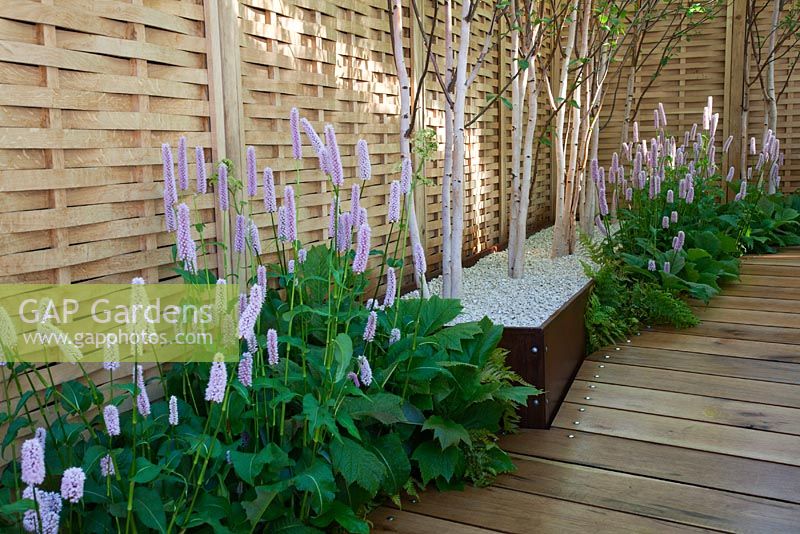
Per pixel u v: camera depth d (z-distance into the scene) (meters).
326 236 2.85
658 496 2.08
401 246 3.43
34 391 1.56
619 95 6.36
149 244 1.99
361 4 2.97
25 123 1.62
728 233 5.20
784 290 4.23
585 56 4.18
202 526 1.69
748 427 2.50
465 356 2.43
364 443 2.03
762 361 3.13
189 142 2.10
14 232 1.61
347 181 2.96
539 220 5.88
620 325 3.57
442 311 2.50
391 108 3.29
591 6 4.44
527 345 2.58
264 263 2.50
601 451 2.38
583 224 5.14
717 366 3.10
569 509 2.02
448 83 3.09
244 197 2.33
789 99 6.27
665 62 5.55
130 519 1.49
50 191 1.69
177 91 2.04
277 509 1.75
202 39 2.12
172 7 2.00
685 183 4.28
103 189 1.83
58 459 1.65
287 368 1.86
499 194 4.74
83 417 1.63
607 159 6.47
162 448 1.69
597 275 3.65
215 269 2.26
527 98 5.08
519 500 2.09
